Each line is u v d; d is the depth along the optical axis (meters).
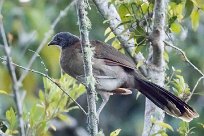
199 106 19.12
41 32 13.88
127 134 20.75
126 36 11.69
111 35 11.95
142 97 21.19
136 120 20.97
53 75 15.33
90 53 9.24
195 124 18.61
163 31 11.07
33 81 14.47
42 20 14.14
